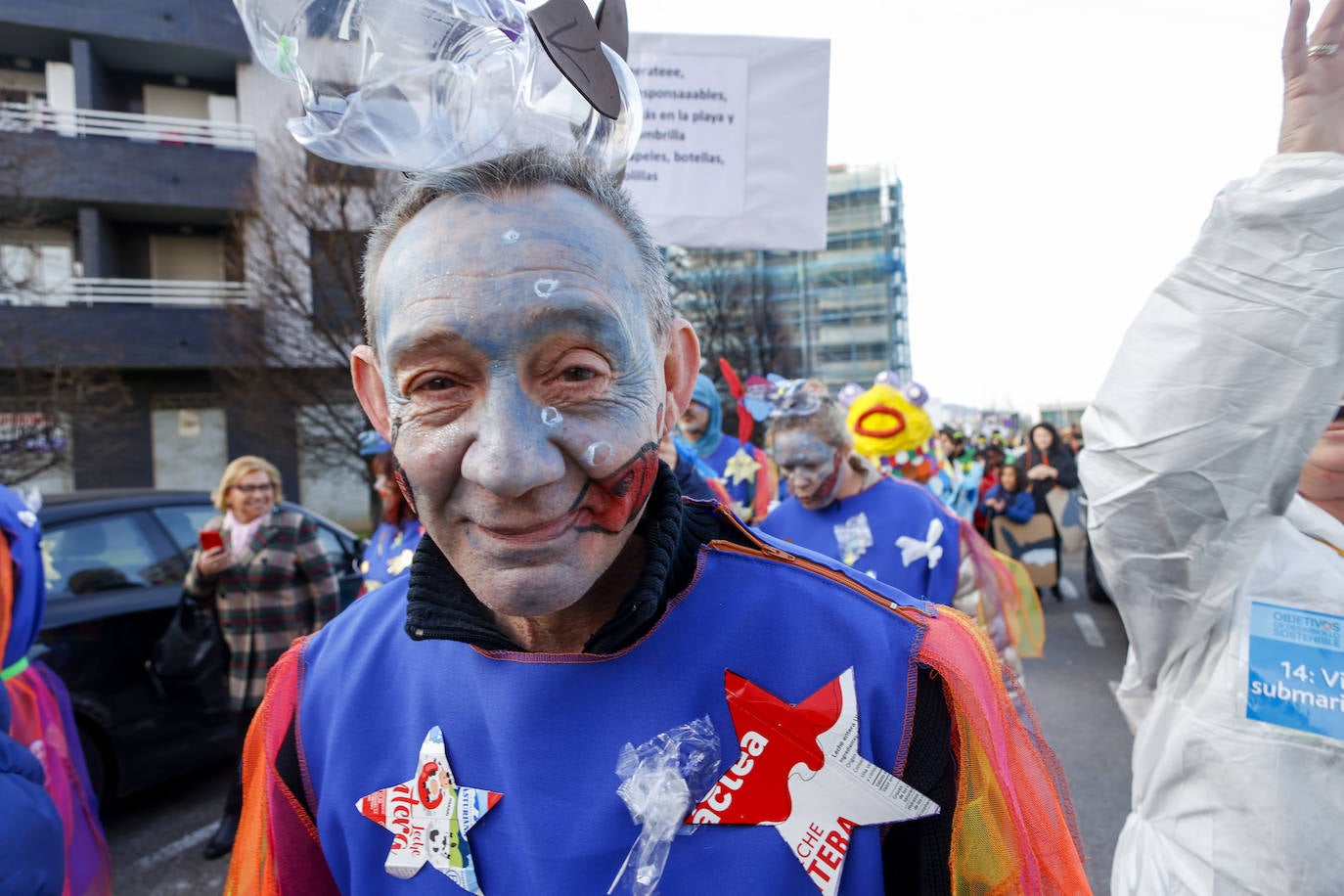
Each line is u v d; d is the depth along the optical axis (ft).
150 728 11.69
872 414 14.46
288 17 2.49
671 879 2.62
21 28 49.85
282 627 11.14
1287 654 4.40
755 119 10.61
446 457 2.48
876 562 9.46
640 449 2.59
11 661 7.43
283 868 3.35
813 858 2.63
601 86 2.51
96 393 39.75
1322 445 4.86
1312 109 4.07
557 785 2.74
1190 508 4.49
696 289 66.80
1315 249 4.02
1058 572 26.96
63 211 52.31
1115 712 16.14
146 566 12.28
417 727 3.03
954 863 2.64
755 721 2.72
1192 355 4.36
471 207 2.48
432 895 2.87
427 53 2.53
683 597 2.90
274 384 42.09
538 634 3.04
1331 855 4.17
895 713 2.71
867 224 154.51
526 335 2.39
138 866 10.96
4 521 7.25
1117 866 5.26
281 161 40.22
